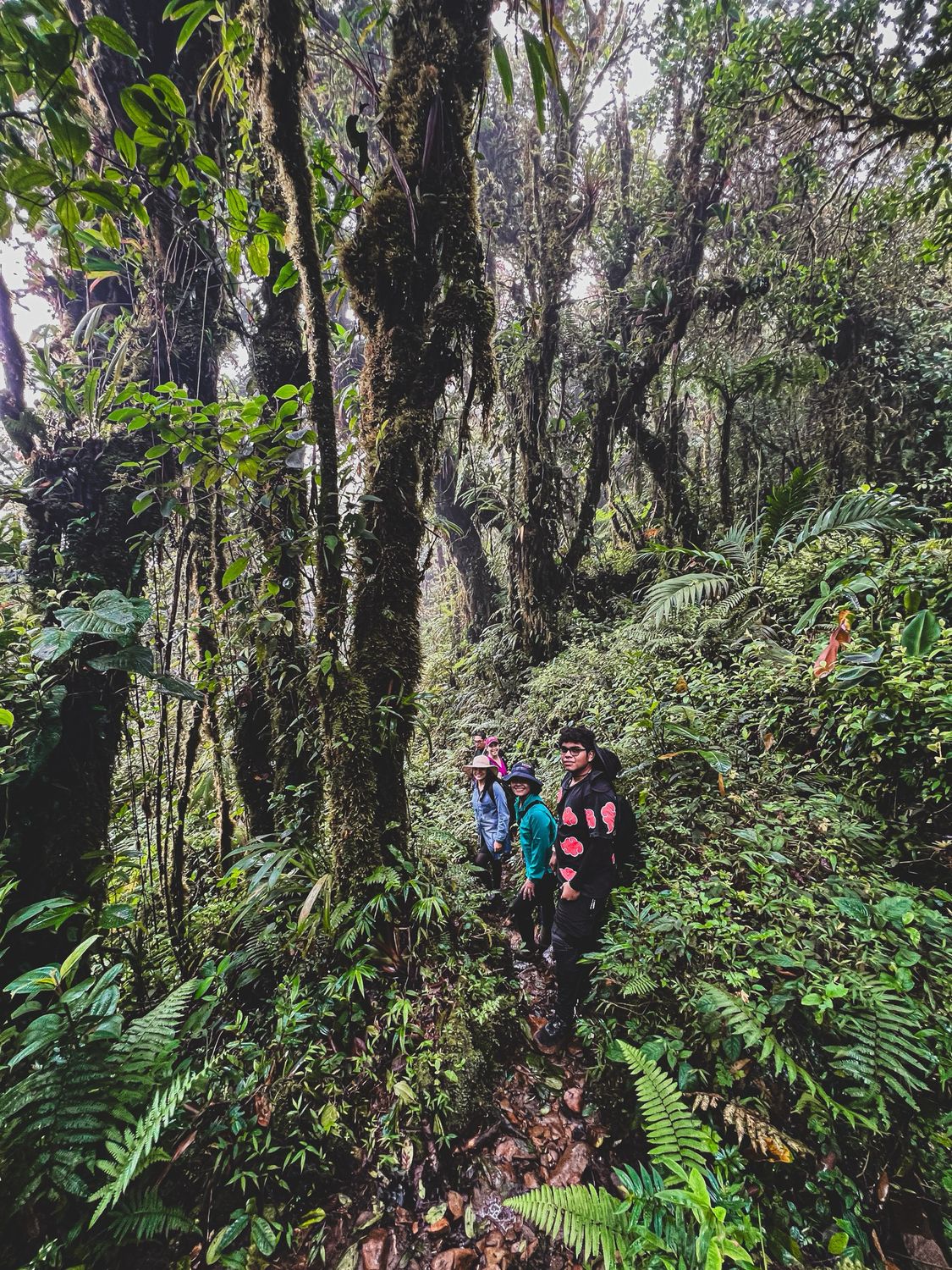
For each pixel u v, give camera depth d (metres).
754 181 6.96
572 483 8.05
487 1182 1.92
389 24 2.71
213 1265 1.62
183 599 3.19
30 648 2.24
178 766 2.90
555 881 3.24
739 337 7.88
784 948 2.20
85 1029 1.65
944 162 5.16
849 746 3.28
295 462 3.16
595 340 7.62
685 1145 1.54
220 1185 1.78
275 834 2.96
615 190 7.38
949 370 7.70
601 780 2.65
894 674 3.22
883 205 5.84
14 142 1.64
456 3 2.55
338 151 4.48
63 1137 1.49
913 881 2.75
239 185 2.92
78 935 2.16
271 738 3.32
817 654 3.97
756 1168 1.77
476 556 10.23
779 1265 1.55
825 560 5.07
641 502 9.02
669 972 2.33
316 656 2.58
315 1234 1.74
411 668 2.89
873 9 4.71
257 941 2.54
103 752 2.51
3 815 2.22
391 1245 1.72
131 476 2.74
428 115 2.57
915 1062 1.69
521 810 3.27
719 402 8.76
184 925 2.67
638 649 5.66
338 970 2.46
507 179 8.49
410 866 2.70
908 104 5.32
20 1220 1.51
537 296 7.33
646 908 2.52
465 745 7.09
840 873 2.56
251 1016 2.36
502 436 7.76
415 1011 2.39
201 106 2.81
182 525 2.80
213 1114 1.89
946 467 7.23
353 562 2.67
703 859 2.90
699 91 6.50
